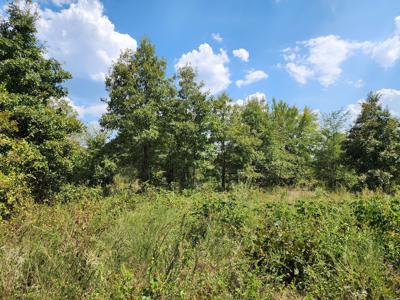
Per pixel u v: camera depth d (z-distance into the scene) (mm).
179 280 2848
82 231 3572
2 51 11203
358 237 3760
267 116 25156
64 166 11969
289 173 22703
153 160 19297
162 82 18469
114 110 17234
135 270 3006
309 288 3043
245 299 2719
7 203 6984
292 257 3451
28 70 11703
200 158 18438
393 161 18906
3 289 2533
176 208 6277
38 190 11000
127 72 17328
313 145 26812
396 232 4133
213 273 3068
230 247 3926
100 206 6215
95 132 16688
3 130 9617
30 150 9766
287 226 4309
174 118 18562
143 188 14875
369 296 2904
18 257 2902
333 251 3500
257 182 22281
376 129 19656
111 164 15656
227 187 20234
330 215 5066
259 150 22516
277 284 3162
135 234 3867
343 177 20203
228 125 19984
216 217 5078
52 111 11898
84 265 2967
